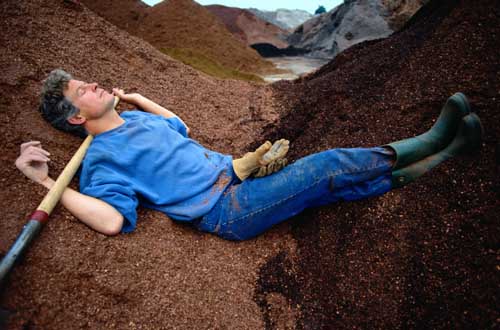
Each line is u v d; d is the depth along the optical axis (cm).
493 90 224
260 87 439
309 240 218
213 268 202
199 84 389
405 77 276
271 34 1636
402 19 992
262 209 201
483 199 188
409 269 184
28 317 154
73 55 300
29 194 185
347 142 262
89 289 168
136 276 179
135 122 214
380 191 209
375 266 193
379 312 180
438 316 168
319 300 195
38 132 214
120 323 166
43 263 166
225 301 191
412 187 207
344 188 208
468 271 172
